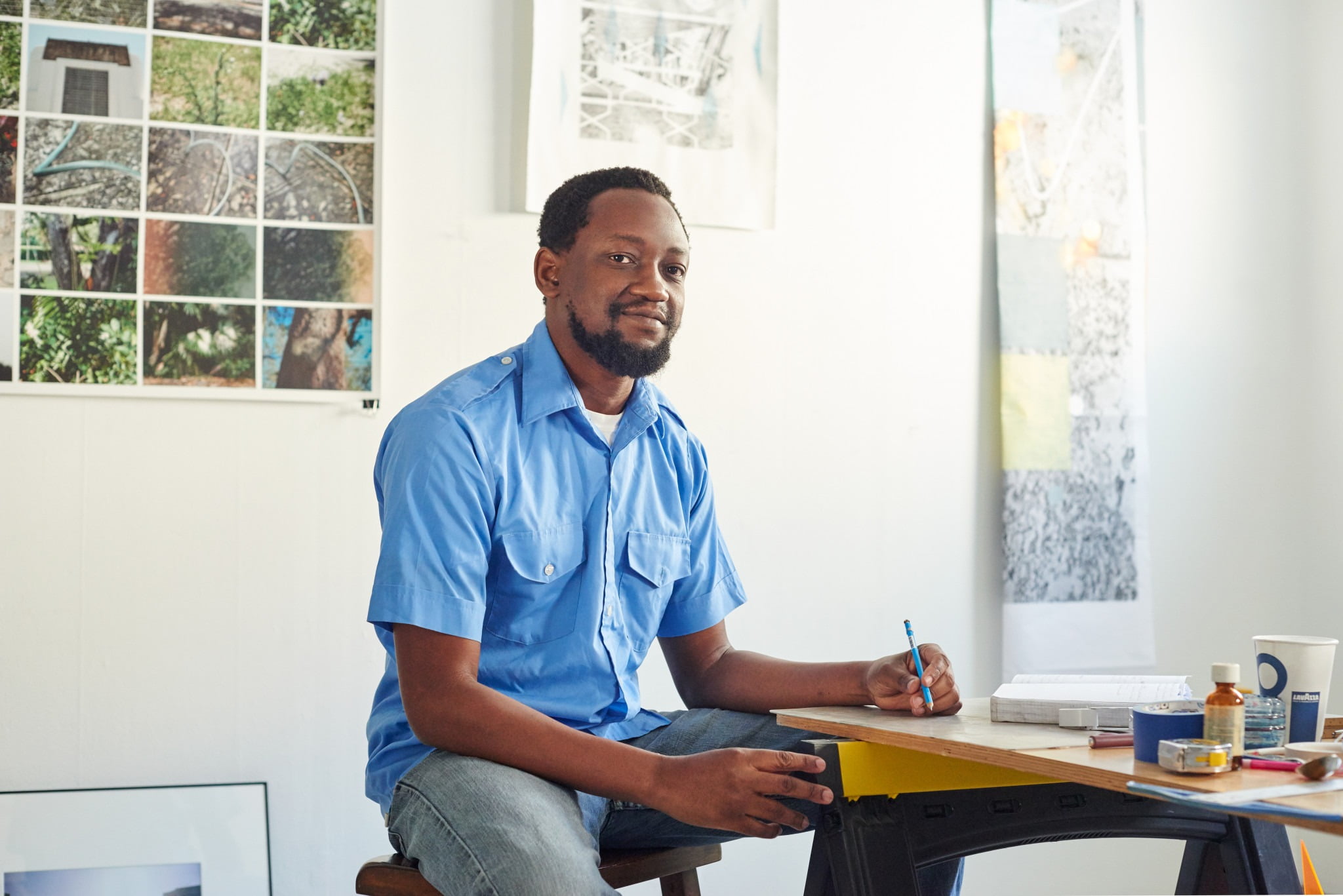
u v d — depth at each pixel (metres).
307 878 2.04
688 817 1.17
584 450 1.49
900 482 2.42
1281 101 2.74
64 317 1.99
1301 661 1.17
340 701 2.08
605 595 1.46
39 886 1.87
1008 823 1.18
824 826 1.19
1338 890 2.58
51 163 1.99
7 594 1.94
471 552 1.33
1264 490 2.68
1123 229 2.57
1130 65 2.61
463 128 2.20
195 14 2.07
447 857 1.17
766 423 2.34
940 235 2.48
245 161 2.08
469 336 2.19
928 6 2.50
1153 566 2.59
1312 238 2.75
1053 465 2.49
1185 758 0.88
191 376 2.03
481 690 1.27
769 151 2.35
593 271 1.48
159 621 2.01
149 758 1.99
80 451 1.99
